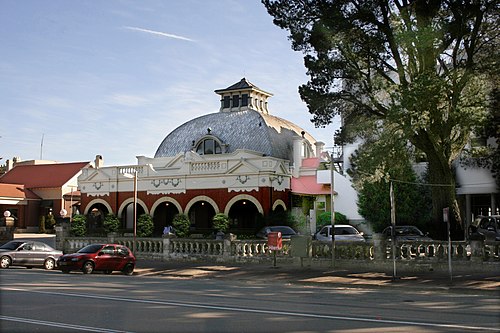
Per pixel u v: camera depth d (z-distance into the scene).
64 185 63.81
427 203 37.28
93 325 10.43
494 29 25.45
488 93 25.62
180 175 45.16
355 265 25.12
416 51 25.02
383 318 11.46
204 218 49.50
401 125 23.31
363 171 26.05
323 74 25.91
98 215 51.09
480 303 14.56
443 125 24.55
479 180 34.84
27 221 63.16
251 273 24.44
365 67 26.33
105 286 18.64
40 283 19.38
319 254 26.45
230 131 54.38
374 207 38.25
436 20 25.03
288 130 58.34
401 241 24.48
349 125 26.50
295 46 26.88
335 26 25.19
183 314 11.90
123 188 48.19
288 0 26.55
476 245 22.41
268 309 12.80
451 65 28.16
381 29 25.73
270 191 41.47
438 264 23.14
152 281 21.75
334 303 14.23
